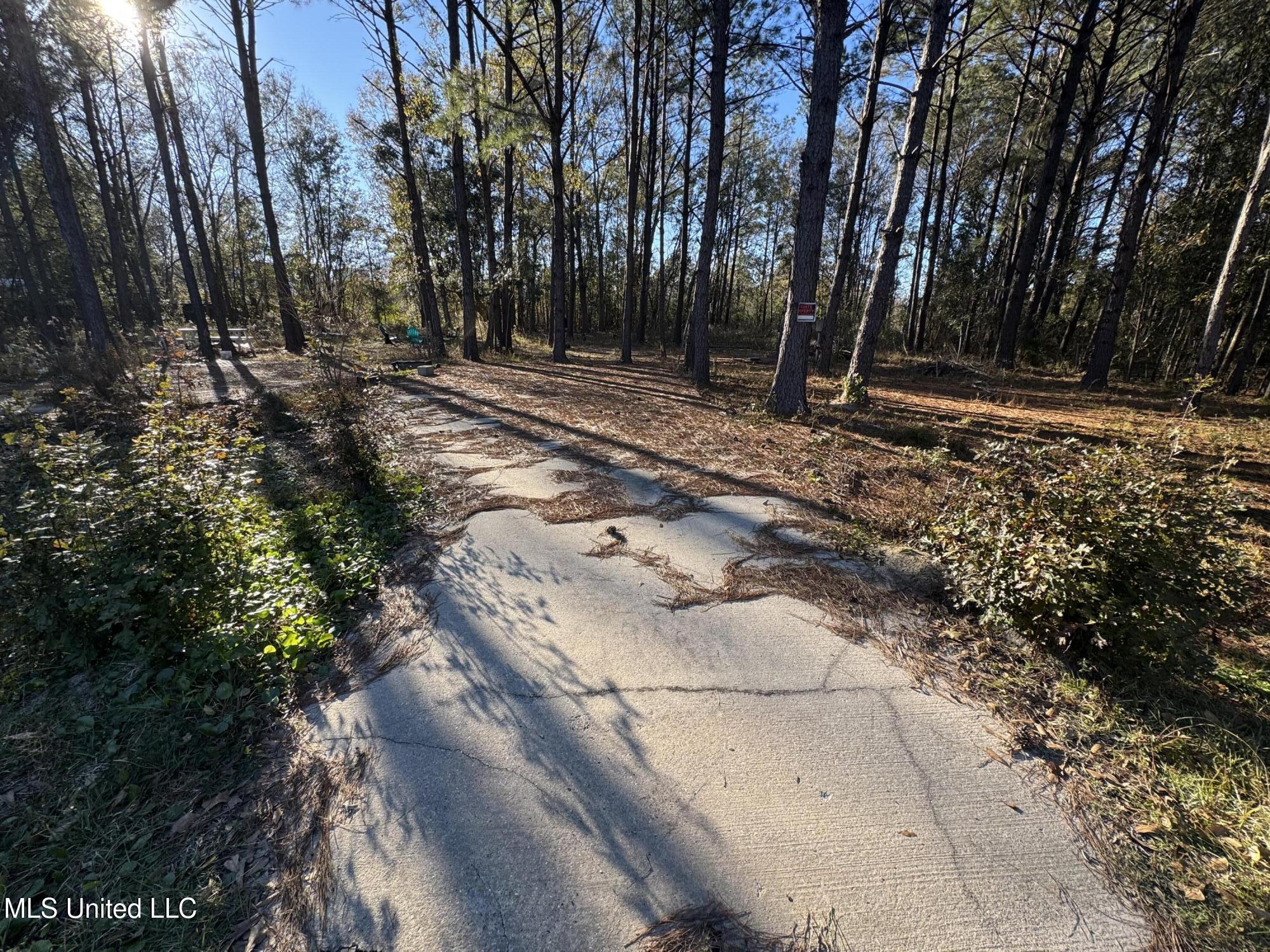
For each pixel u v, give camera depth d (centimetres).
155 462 313
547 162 1742
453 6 1215
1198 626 232
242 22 1304
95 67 1305
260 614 256
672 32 1399
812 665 254
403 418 674
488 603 308
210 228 3200
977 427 734
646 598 312
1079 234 2030
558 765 199
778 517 422
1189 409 578
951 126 1798
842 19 654
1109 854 165
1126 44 1498
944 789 188
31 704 223
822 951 141
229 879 160
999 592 263
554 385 1079
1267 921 145
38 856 165
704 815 179
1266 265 995
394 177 1964
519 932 146
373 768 199
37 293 1925
